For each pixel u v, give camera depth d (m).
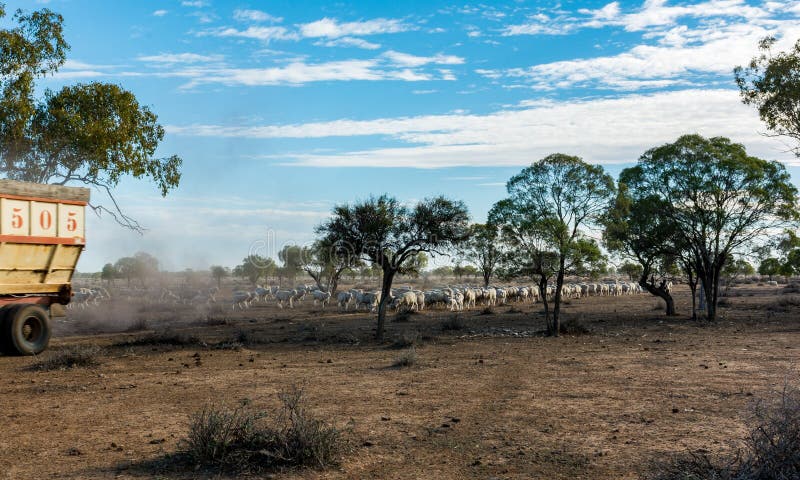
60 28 24.81
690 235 34.44
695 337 23.86
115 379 14.59
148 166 28.00
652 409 10.57
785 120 25.59
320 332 28.03
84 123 25.17
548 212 25.33
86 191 21.03
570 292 61.28
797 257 35.53
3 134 23.73
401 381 13.91
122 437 9.03
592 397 11.75
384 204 25.16
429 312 41.66
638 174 35.34
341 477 7.07
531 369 15.58
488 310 40.12
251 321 35.97
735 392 11.90
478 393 12.33
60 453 8.20
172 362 17.80
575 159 24.95
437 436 8.91
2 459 7.95
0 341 18.42
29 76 23.72
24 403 11.73
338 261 26.69
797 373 14.13
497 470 7.30
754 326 28.59
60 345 22.62
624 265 39.94
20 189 18.70
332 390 12.80
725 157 32.28
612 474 7.07
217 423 7.87
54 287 20.61
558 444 8.43
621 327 29.50
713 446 8.07
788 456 5.66
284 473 7.23
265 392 12.59
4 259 18.39
